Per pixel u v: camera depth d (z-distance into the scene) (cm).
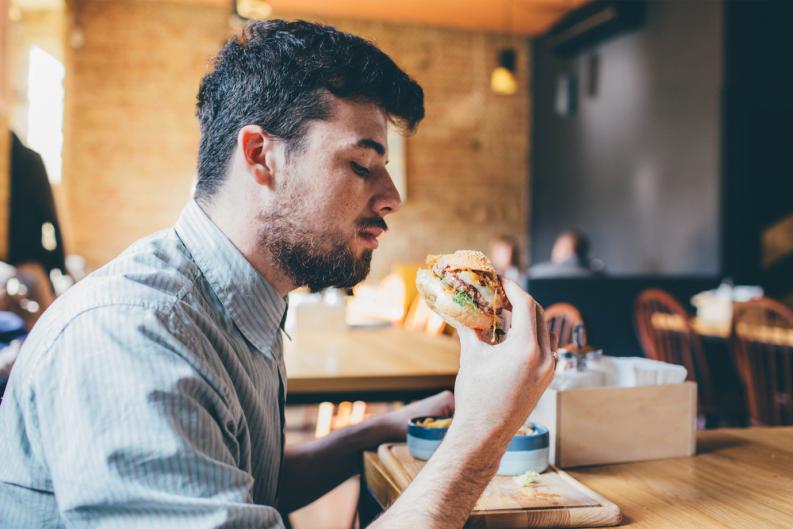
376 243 85
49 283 256
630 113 532
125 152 578
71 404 62
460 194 662
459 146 661
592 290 393
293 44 78
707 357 326
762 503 89
